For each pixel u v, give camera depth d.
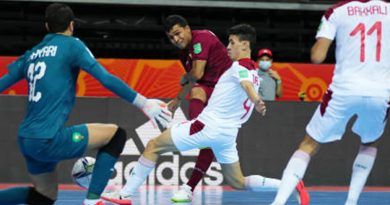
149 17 25.47
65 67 7.86
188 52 11.58
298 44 25.70
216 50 11.52
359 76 8.12
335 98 8.16
